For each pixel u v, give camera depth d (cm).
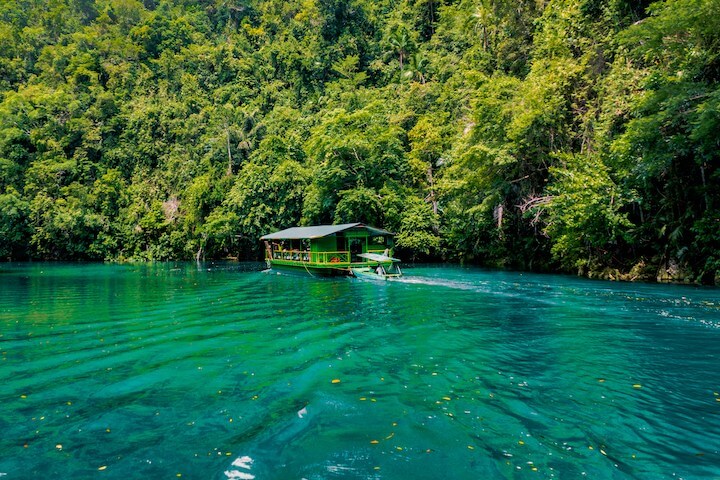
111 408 617
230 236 4322
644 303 1396
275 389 685
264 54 6819
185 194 4878
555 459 465
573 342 947
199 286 2197
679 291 1593
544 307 1377
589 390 663
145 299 1741
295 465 459
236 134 4941
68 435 534
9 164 5184
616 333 1023
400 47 5644
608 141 1964
